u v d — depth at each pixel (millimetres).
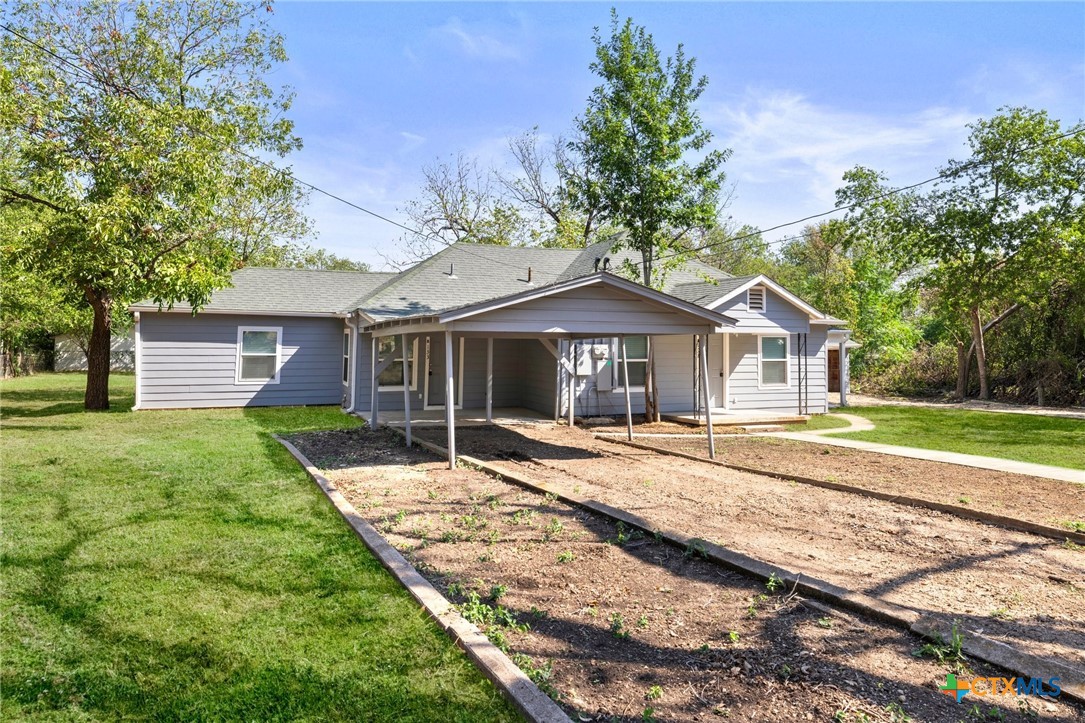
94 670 3008
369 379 14766
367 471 8195
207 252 13273
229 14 16719
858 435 12656
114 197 10883
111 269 11453
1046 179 19453
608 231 28453
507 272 17281
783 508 6434
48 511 5816
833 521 5949
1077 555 5000
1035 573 4582
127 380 26656
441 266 16500
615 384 15195
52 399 17781
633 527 5582
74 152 11914
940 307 22844
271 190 16219
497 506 6430
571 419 13695
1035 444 11289
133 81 15469
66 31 14828
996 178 20344
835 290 27312
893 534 5535
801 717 2670
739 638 3439
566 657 3219
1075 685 2844
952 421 15297
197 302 12281
